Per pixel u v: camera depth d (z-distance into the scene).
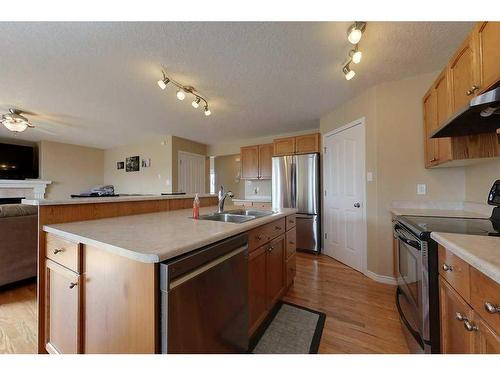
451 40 1.75
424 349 1.19
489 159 1.72
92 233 1.12
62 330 1.20
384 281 2.44
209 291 1.01
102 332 1.00
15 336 1.57
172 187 4.88
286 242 2.12
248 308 1.33
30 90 2.60
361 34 1.55
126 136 4.93
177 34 1.66
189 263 0.90
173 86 2.53
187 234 1.10
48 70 2.16
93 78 2.32
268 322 1.72
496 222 1.48
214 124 4.05
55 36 1.67
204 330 0.99
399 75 2.31
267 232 1.71
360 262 2.75
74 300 1.12
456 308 0.97
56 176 5.45
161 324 0.82
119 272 0.92
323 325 1.69
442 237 1.05
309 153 3.71
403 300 1.69
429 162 2.13
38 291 1.32
